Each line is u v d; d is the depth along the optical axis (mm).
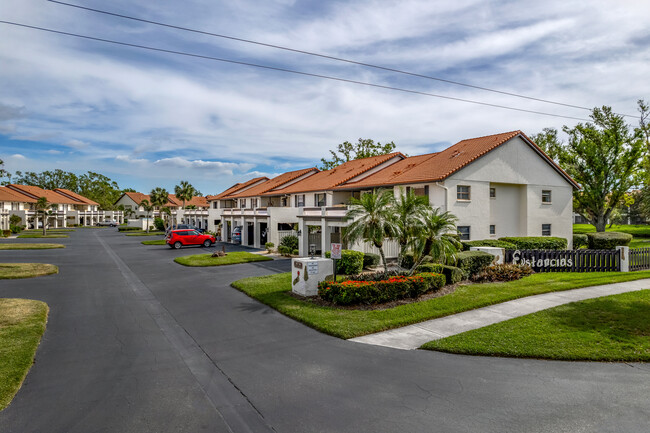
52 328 10297
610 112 36219
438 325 10250
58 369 7586
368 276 14039
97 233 57312
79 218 84188
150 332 9953
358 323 10273
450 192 23172
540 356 7859
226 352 8500
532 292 13336
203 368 7621
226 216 40156
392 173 29453
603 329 9227
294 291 14078
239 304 12875
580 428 5281
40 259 25219
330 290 12273
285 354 8352
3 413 5867
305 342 9117
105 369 7586
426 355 8180
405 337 9398
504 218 27078
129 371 7484
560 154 40219
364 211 14219
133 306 12695
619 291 13367
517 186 27766
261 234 34844
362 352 8414
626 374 7031
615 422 5418
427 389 6566
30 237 47188
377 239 13602
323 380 7000
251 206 48500
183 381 7020
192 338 9469
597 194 37312
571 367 7391
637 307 11023
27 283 16688
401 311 11281
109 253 29172
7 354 8102
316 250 27703
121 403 6195
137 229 68500
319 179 38844
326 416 5730
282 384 6859
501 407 5906
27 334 9469
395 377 7082
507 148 26125
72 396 6441
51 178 115062
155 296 14180
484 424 5430
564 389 6473
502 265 16391
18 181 110375
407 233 14227
